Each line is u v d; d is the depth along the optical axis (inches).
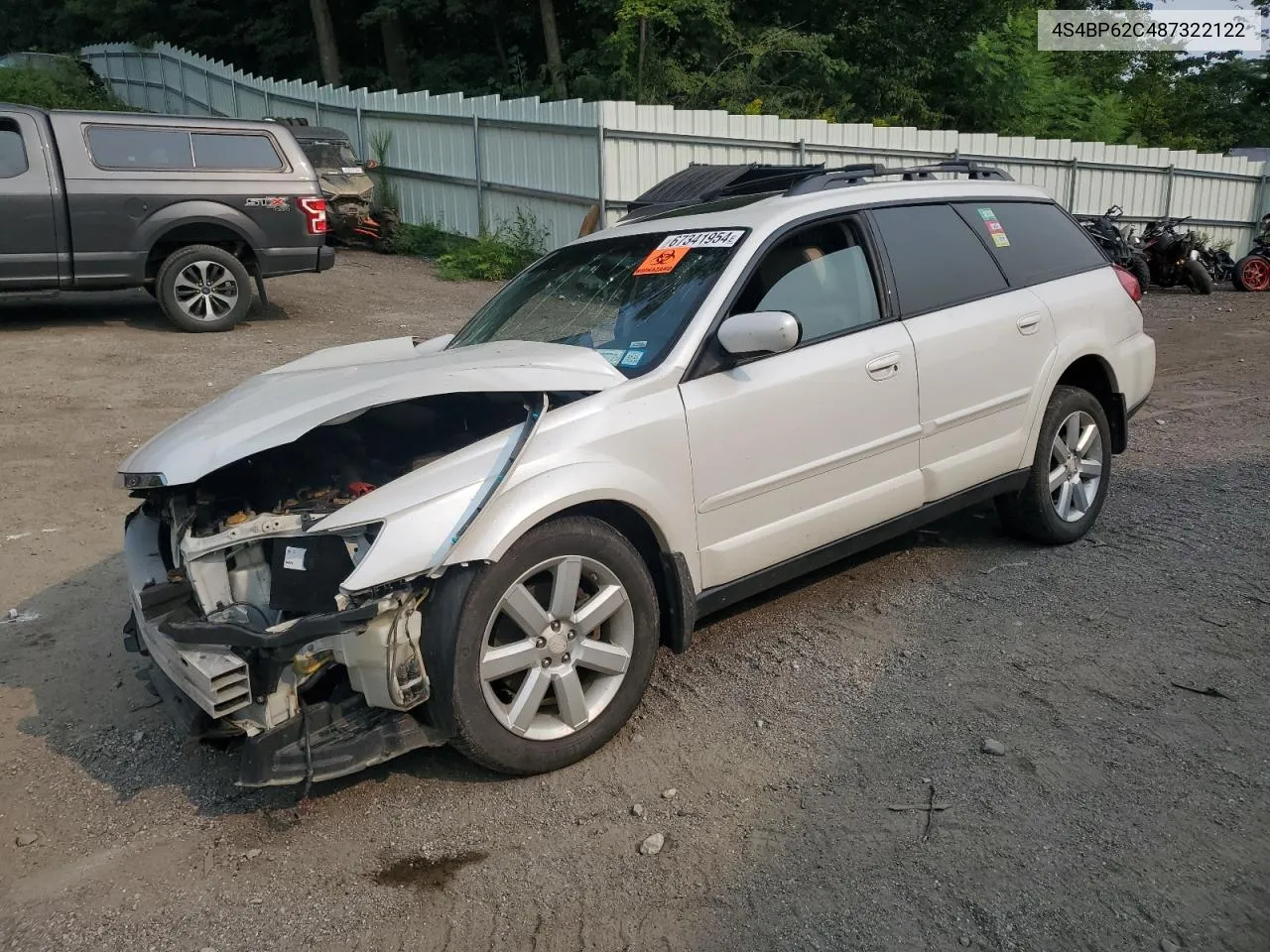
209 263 425.4
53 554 222.4
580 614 138.9
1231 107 1328.7
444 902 115.8
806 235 171.8
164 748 151.6
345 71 1171.3
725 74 850.8
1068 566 202.7
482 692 130.9
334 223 685.9
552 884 117.9
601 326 165.0
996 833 121.9
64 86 1061.1
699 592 155.0
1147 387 228.2
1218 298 627.5
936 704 152.2
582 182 587.5
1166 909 108.4
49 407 321.7
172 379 354.9
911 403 177.5
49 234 390.9
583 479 136.3
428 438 154.8
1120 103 1138.0
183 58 1042.7
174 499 140.0
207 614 130.7
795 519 164.2
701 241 169.3
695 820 128.0
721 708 154.6
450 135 693.3
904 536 221.9
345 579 124.6
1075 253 219.8
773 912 111.2
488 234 636.1
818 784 134.0
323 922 113.7
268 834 129.7
